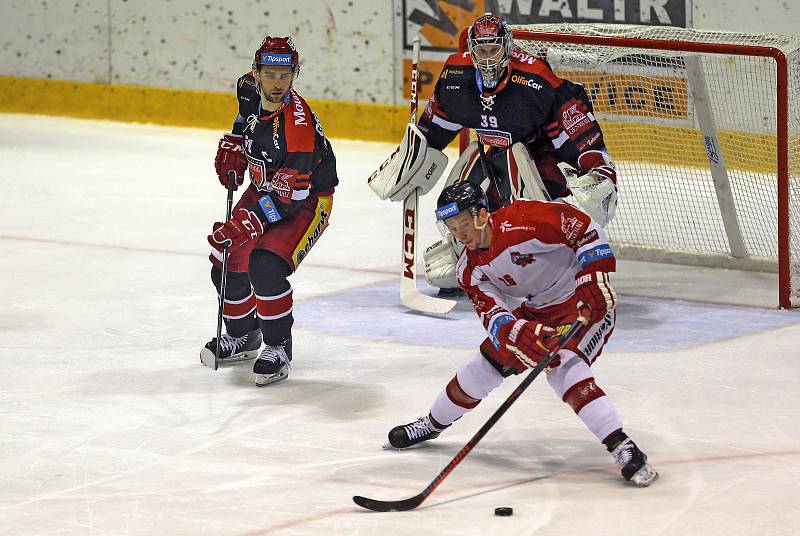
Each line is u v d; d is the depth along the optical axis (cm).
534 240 1320
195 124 4741
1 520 1246
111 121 4831
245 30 4619
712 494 1300
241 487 1343
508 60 2003
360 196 3569
